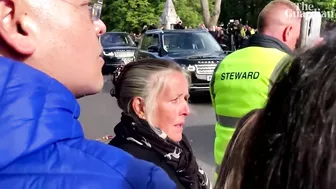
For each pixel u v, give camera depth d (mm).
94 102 12273
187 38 13273
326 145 920
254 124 1107
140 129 2314
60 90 1213
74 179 1147
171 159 2285
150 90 2398
